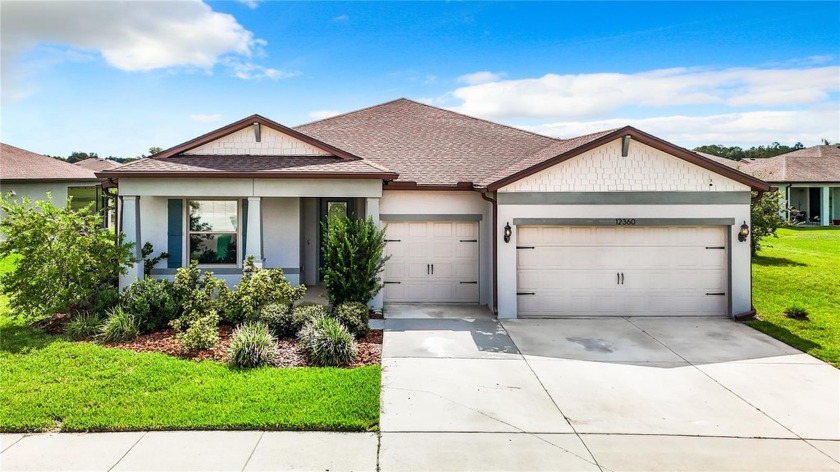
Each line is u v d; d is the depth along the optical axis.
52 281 9.58
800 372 7.91
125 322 9.02
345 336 8.23
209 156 12.77
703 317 11.81
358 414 5.96
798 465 5.10
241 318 9.85
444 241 13.23
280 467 4.87
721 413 6.34
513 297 11.70
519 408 6.40
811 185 33.41
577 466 5.00
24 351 8.09
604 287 11.91
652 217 11.66
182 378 6.98
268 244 13.64
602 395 6.88
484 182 12.61
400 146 15.73
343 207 15.09
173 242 13.07
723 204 11.69
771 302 12.62
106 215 25.67
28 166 24.31
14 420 5.66
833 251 20.42
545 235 11.88
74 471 4.74
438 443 5.42
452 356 8.57
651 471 4.93
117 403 6.15
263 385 6.77
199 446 5.23
